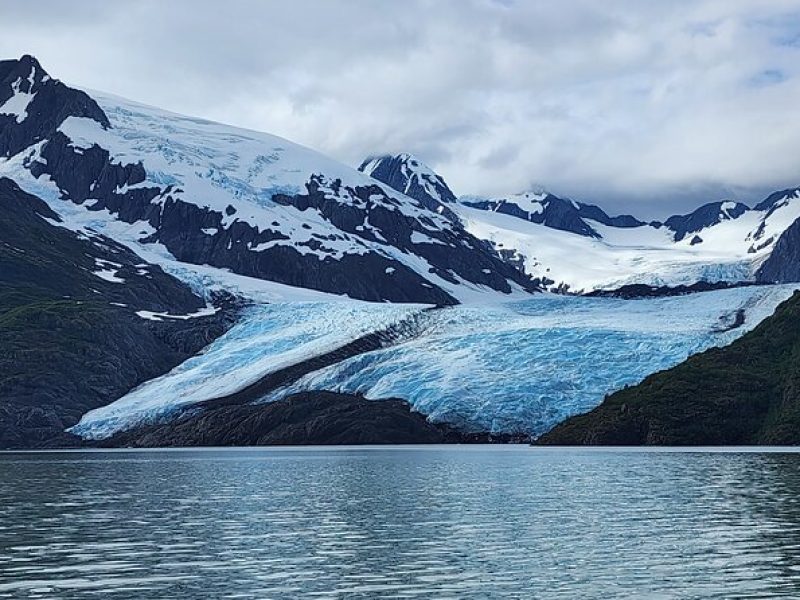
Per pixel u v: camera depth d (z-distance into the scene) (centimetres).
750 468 9394
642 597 3669
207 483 8850
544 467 10300
